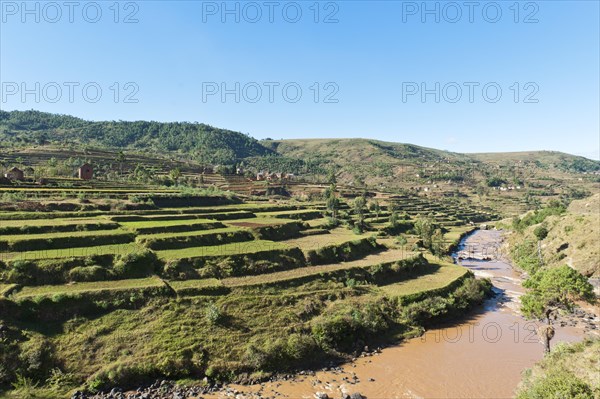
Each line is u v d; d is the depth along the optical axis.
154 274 61.28
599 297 78.31
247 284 63.47
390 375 51.25
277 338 54.16
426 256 105.44
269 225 95.44
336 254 85.50
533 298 63.69
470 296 77.00
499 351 58.53
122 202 99.56
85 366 45.34
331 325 57.81
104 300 52.66
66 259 57.47
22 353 44.59
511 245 137.75
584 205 156.00
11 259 55.41
